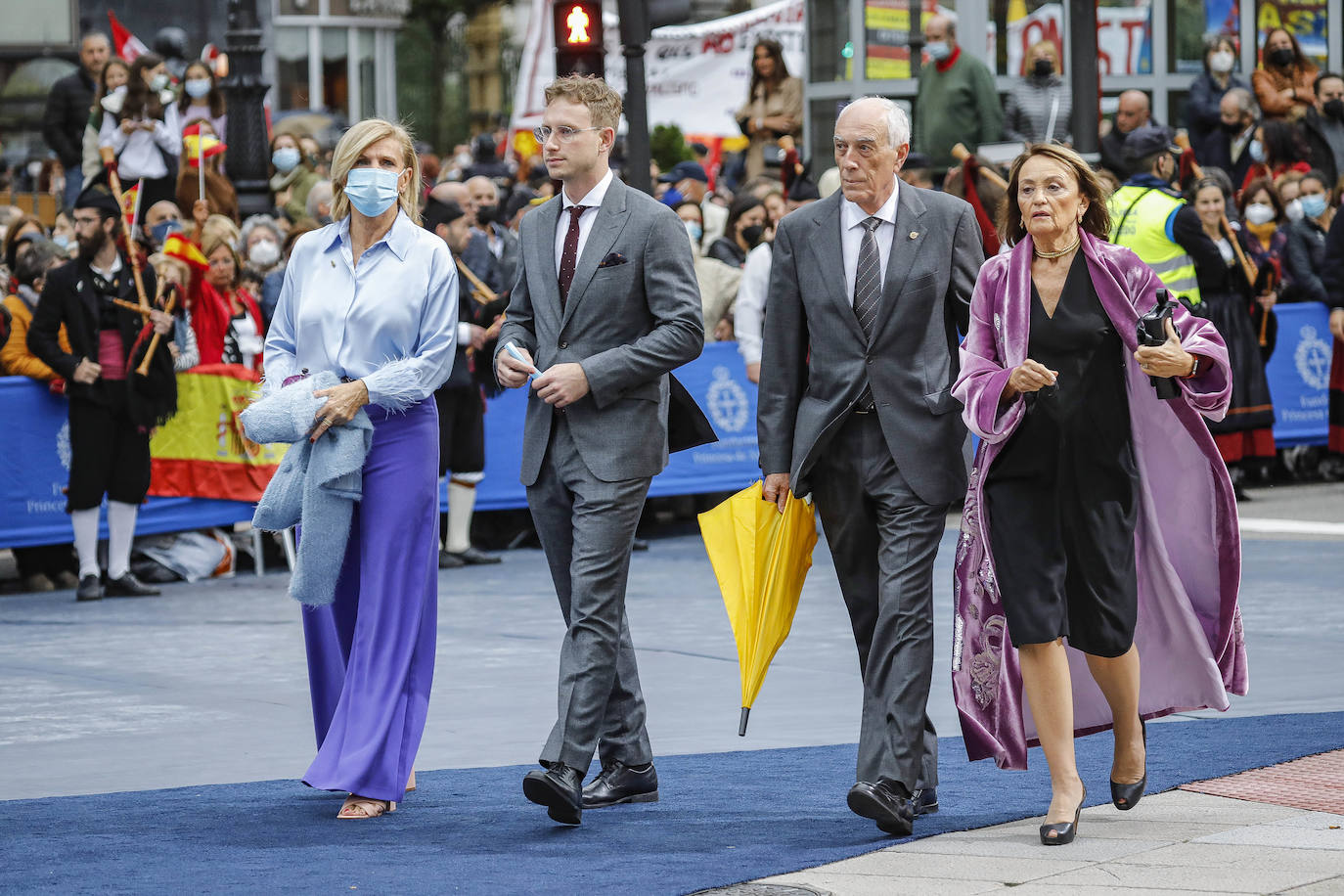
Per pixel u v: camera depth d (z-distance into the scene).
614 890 11.03
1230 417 32.28
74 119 36.66
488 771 14.95
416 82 97.31
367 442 13.45
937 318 13.12
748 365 29.77
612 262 13.65
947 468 12.95
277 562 28.78
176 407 25.80
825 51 41.94
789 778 14.45
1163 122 42.25
